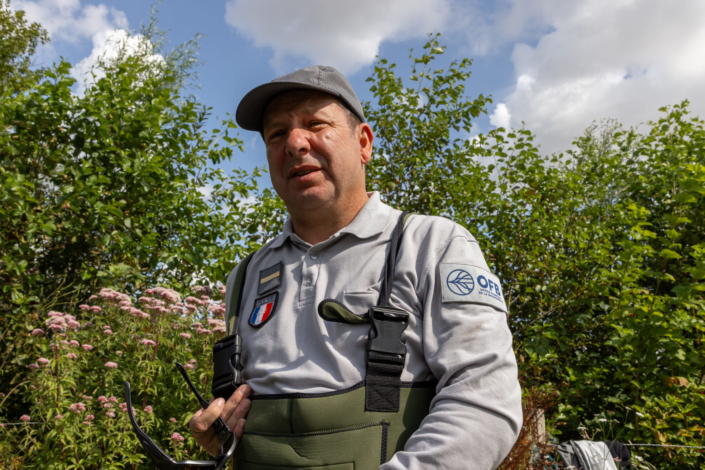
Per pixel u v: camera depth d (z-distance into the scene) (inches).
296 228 45.6
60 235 164.9
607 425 153.1
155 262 169.2
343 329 36.1
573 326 177.0
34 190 166.2
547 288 175.6
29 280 154.3
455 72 201.6
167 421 117.5
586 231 189.6
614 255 191.9
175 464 35.4
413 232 40.0
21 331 148.6
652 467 133.5
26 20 435.8
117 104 174.1
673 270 192.2
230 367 40.9
